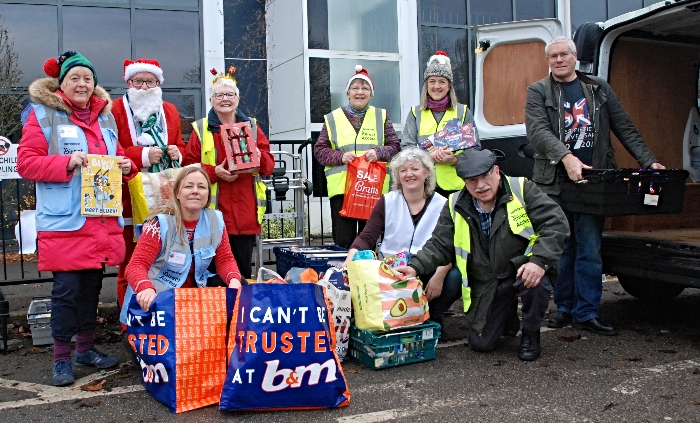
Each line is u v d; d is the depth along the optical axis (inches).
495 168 160.9
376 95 406.6
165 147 178.4
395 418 124.8
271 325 127.8
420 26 416.5
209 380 133.2
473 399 134.2
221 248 158.6
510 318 180.7
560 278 194.9
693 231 217.9
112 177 150.5
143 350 135.1
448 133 198.8
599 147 187.0
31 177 144.7
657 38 223.9
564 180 183.3
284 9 399.5
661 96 235.1
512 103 229.3
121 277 175.6
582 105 186.5
